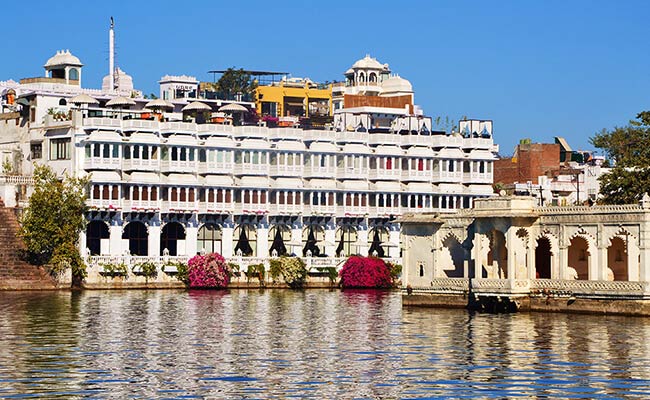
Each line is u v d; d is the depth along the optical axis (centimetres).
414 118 19238
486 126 19262
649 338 9169
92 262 15450
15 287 15025
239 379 7362
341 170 18100
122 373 7531
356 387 7138
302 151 17750
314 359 8175
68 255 15362
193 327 10150
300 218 17725
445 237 12250
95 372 7556
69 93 18700
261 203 17412
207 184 16950
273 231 17662
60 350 8519
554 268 11544
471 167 18950
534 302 11512
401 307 12456
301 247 17700
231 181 17188
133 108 19638
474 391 7019
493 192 19112
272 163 17588
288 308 12369
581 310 11162
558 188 19400
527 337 9288
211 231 17150
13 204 16050
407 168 18562
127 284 15625
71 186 15775
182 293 14862
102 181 16150
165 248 16738
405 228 12562
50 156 16788
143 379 7331
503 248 12100
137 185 16425
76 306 12269
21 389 7006
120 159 16388
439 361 8075
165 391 6988
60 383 7181
